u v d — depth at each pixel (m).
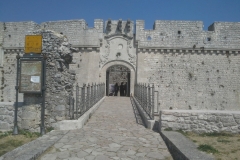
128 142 7.41
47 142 7.06
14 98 24.69
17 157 5.50
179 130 8.30
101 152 6.41
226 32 24.09
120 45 24.95
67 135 8.10
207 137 7.80
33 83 8.83
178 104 23.70
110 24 24.88
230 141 7.22
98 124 10.21
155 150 6.69
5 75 24.95
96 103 15.95
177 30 24.25
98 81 24.53
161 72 24.05
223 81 23.77
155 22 24.44
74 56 24.80
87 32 24.70
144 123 10.68
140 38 24.34
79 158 5.94
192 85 23.80
